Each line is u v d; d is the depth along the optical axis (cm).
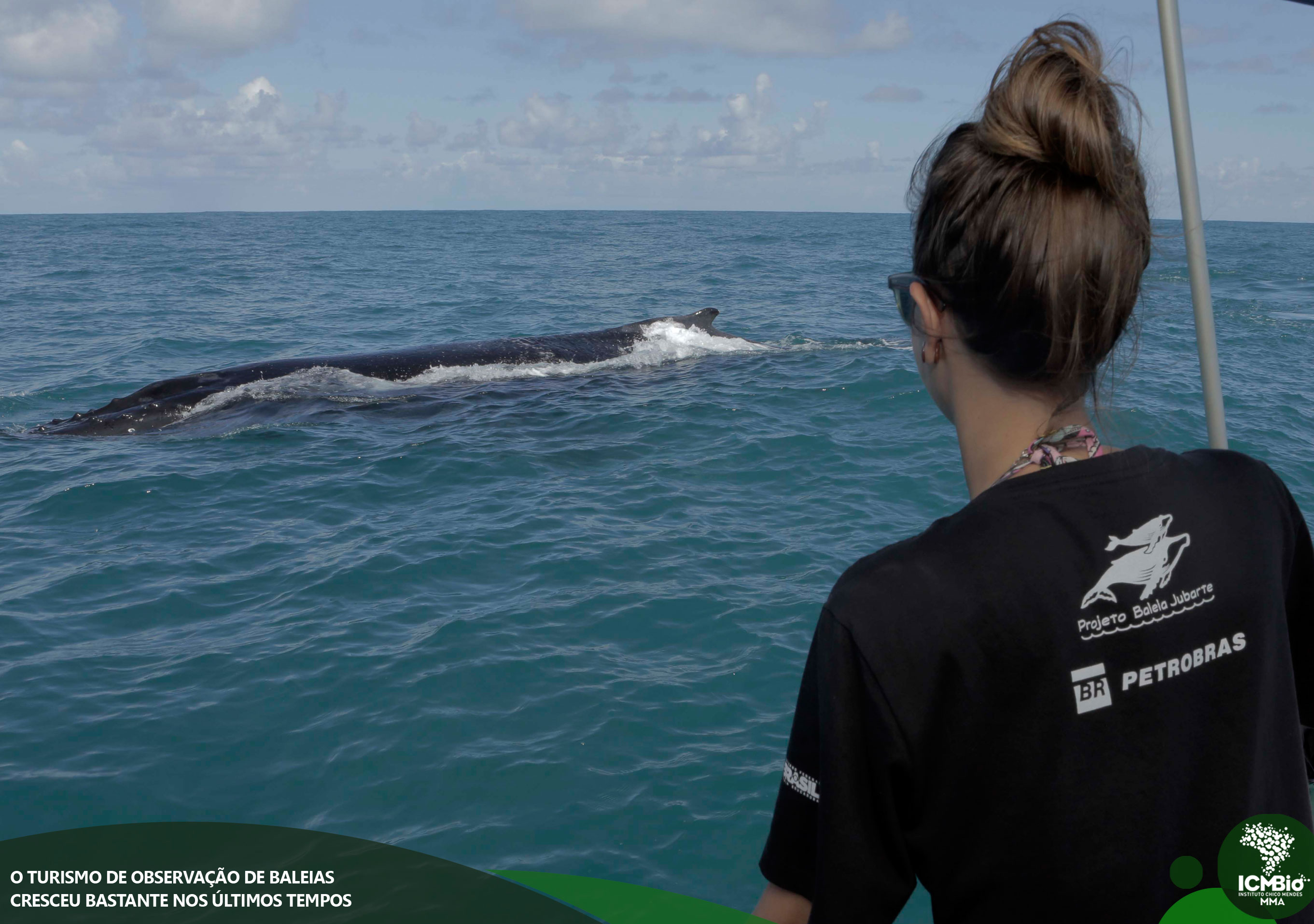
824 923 114
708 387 1184
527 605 579
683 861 363
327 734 448
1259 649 117
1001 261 112
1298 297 2373
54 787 410
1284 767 120
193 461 912
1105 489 115
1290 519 126
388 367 1240
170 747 440
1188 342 1520
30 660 525
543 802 398
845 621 112
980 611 109
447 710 466
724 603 577
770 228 8288
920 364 131
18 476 872
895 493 782
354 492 815
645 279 3097
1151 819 111
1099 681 110
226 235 6331
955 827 112
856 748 111
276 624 564
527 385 1209
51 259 3856
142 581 634
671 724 453
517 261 4003
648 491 797
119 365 1511
